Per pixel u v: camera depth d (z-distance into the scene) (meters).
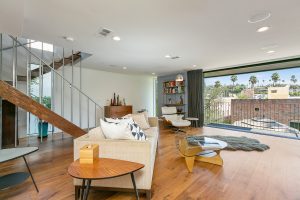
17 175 1.97
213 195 1.78
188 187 1.94
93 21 2.21
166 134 4.79
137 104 7.52
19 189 1.89
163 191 1.86
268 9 1.93
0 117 3.33
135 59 4.33
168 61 4.57
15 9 1.79
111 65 5.16
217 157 2.60
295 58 4.13
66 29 2.46
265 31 2.55
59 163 2.65
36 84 4.52
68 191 1.86
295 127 4.66
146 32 2.57
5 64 3.81
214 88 6.29
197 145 2.57
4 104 3.59
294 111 4.68
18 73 3.96
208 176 2.21
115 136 1.85
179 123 4.82
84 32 2.57
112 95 6.55
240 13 2.02
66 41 2.96
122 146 1.72
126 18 2.14
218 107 6.28
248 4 1.83
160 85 7.46
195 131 5.11
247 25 2.35
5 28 2.31
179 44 3.13
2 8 1.76
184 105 6.43
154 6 1.86
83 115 5.66
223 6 1.87
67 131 3.15
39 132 4.30
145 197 1.76
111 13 2.01
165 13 2.02
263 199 1.70
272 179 2.11
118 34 2.64
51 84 4.61
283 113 4.88
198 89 5.88
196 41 2.97
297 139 4.04
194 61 4.57
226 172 2.32
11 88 2.54
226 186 1.96
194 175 2.24
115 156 1.72
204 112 6.13
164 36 2.74
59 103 4.96
